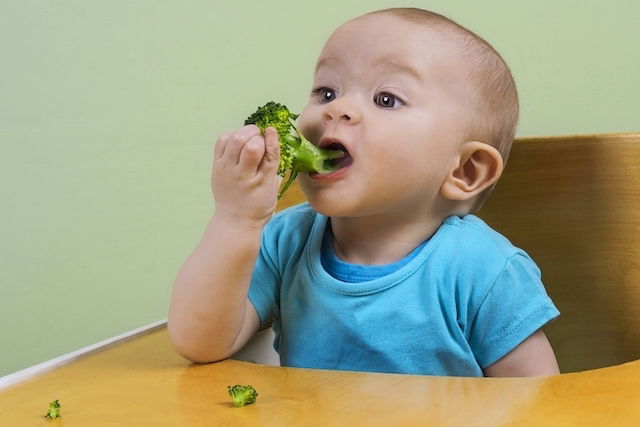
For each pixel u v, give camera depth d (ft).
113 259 5.21
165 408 2.06
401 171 2.82
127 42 5.07
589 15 4.73
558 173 3.40
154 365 2.49
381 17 2.98
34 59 5.08
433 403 1.99
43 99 5.11
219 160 2.55
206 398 2.13
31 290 5.20
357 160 2.76
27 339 5.22
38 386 2.29
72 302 5.22
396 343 2.90
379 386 2.15
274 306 3.12
